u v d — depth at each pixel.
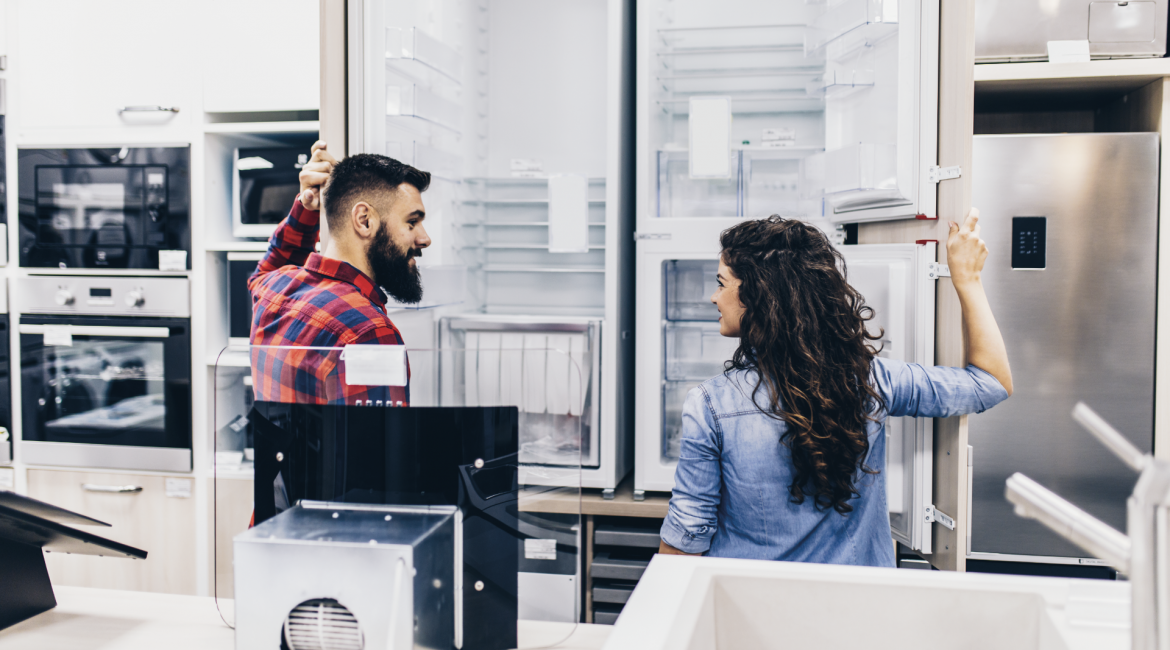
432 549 0.75
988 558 1.85
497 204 2.52
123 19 2.13
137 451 2.16
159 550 2.20
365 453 0.79
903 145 1.37
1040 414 1.81
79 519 0.92
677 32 2.24
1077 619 0.63
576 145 2.48
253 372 0.83
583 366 2.03
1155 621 0.45
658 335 2.00
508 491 0.80
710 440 1.06
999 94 2.00
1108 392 1.79
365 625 0.71
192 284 2.13
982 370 1.18
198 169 2.11
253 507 0.83
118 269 2.16
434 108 1.89
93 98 2.16
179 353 2.13
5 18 2.18
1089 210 1.78
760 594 0.74
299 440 0.81
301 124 2.08
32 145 2.15
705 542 1.07
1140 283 1.78
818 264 1.04
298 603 0.72
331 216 1.29
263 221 2.11
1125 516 1.79
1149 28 1.82
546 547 0.82
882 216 1.50
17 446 2.25
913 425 1.42
